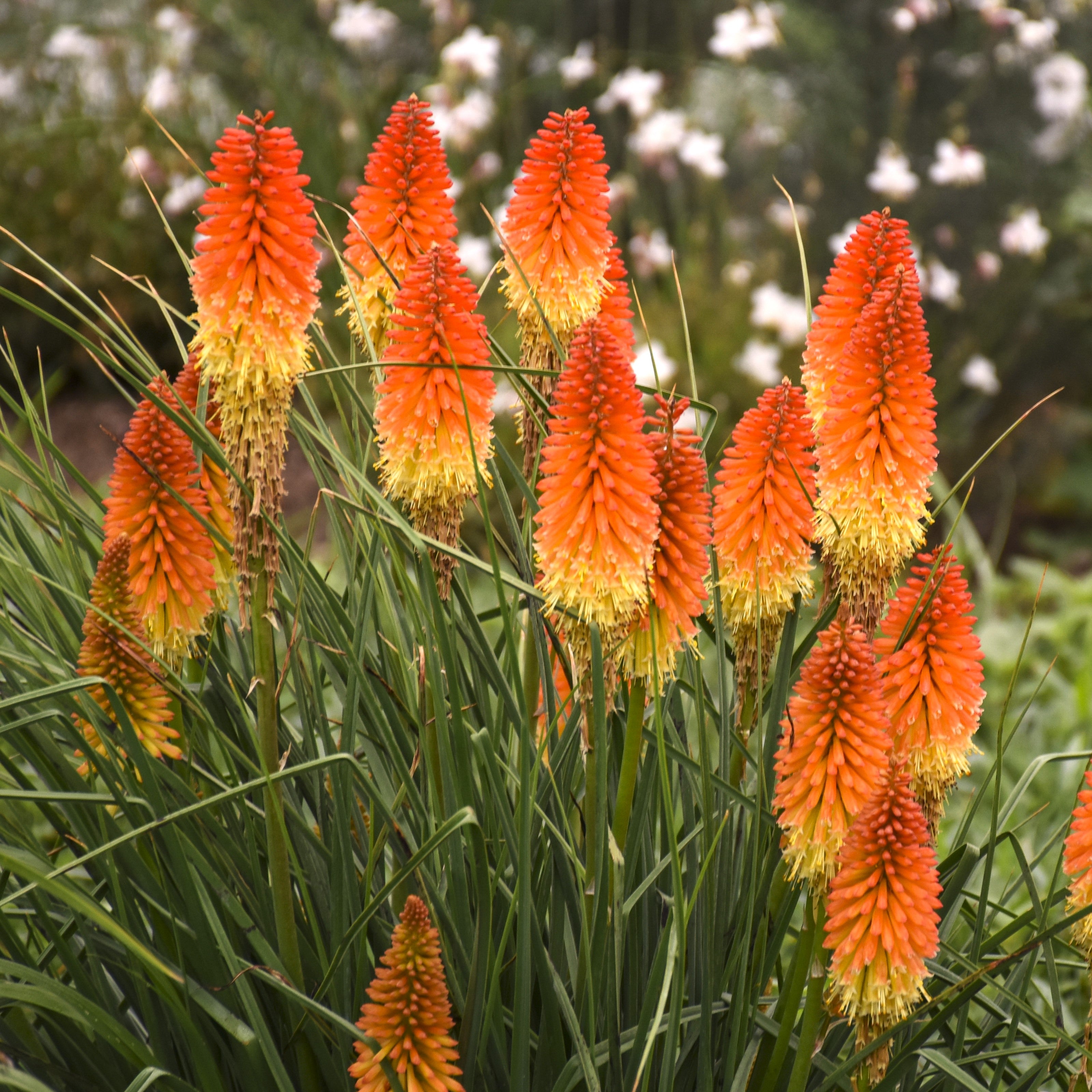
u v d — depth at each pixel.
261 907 1.89
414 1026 1.80
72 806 1.89
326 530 4.19
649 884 1.89
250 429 1.78
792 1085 1.83
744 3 4.91
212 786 1.93
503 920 1.92
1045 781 2.88
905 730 1.86
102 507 1.98
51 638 1.97
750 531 1.86
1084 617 3.57
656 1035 1.82
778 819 1.82
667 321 4.80
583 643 1.82
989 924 2.04
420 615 1.89
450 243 1.87
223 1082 1.89
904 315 1.83
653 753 1.88
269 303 1.77
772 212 5.19
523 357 1.92
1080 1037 1.94
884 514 1.84
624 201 5.11
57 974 1.96
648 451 1.79
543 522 1.80
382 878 1.97
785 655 1.89
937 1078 1.94
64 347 5.24
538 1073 1.88
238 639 1.99
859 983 1.79
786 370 4.81
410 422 1.83
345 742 1.86
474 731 1.96
